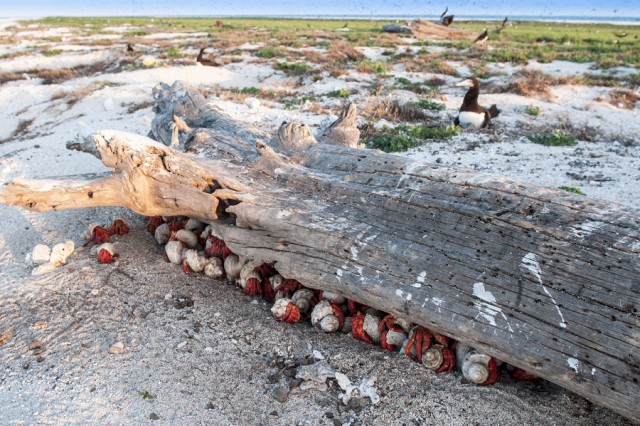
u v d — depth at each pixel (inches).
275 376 196.5
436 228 204.5
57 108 677.9
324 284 215.9
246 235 236.7
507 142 494.3
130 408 182.2
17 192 246.5
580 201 191.9
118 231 300.4
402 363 198.8
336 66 827.4
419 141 487.8
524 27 2022.6
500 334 176.2
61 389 190.4
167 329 219.3
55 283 252.2
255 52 1023.6
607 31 1784.0
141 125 537.3
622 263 168.2
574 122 573.3
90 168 425.4
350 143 313.4
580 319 166.6
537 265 180.2
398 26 1520.7
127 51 1064.8
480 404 180.5
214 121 350.6
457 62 940.0
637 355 155.9
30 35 1667.1
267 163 256.5
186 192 248.2
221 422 178.1
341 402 185.2
